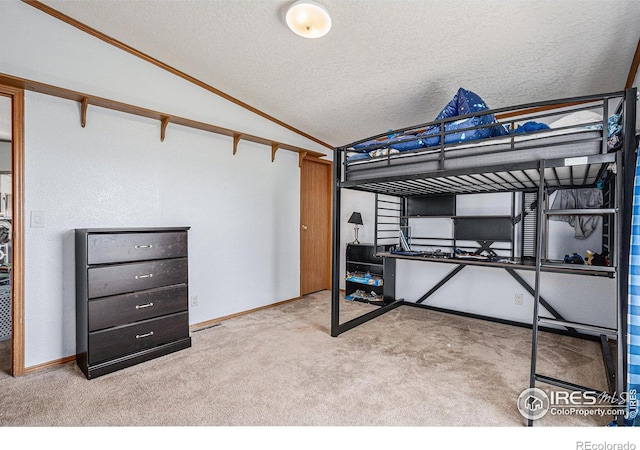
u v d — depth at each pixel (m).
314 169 4.80
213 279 3.43
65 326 2.47
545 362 2.48
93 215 2.61
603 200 2.77
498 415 1.80
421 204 4.03
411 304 4.13
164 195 3.03
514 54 2.35
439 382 2.17
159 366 2.41
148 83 2.88
